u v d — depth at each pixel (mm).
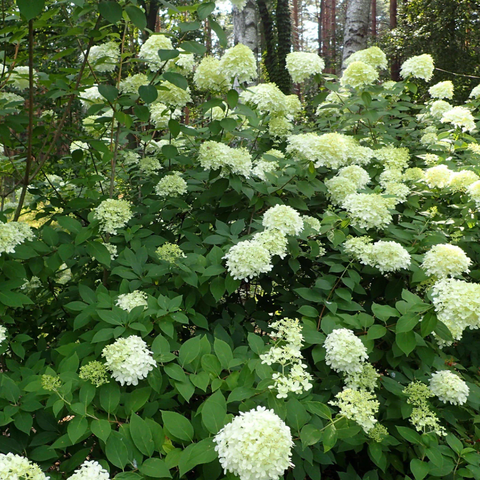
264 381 1791
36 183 3486
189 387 1840
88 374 1731
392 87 4121
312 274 3033
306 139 2900
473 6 12531
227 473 1562
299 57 3787
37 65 3016
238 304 2971
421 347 2162
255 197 2928
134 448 1656
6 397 1798
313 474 1910
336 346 2004
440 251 2283
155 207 3021
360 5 8438
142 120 2668
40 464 1797
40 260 2445
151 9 8281
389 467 2234
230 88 3176
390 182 3098
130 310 2096
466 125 3896
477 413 2305
